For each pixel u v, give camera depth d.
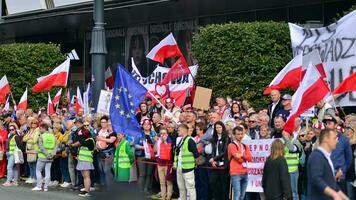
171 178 15.54
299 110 12.77
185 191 14.85
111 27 30.41
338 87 13.42
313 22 21.70
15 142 19.55
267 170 11.41
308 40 15.34
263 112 13.87
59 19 29.17
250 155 13.67
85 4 27.70
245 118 15.12
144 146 16.02
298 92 12.58
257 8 24.09
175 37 27.52
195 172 14.95
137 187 15.91
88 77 31.75
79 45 32.34
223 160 14.18
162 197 15.77
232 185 13.72
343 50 14.47
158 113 16.98
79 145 17.28
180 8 24.80
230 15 25.33
